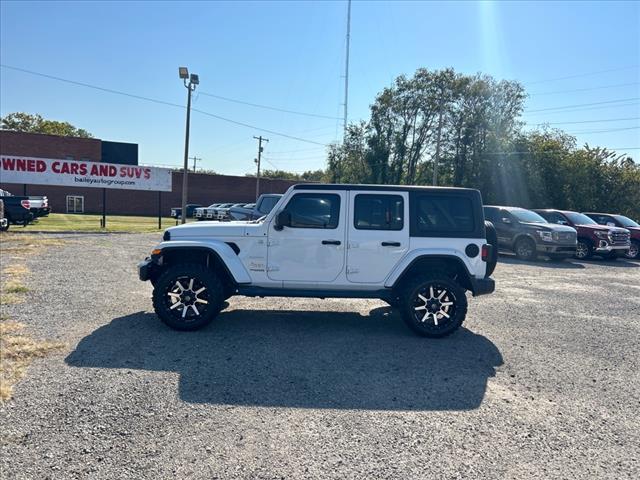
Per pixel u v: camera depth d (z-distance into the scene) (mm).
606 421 4023
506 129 48500
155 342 5672
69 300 7594
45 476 2904
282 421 3781
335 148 59312
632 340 6633
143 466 3061
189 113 28453
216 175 54625
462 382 4801
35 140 46719
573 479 3119
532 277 12609
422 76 52094
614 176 40531
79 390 4180
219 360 5137
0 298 7453
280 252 6375
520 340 6434
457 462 3270
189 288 6215
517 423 3920
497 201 45500
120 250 14555
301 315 7344
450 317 6348
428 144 52469
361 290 6453
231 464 3127
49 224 26078
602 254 18203
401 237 6391
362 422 3820
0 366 4625
